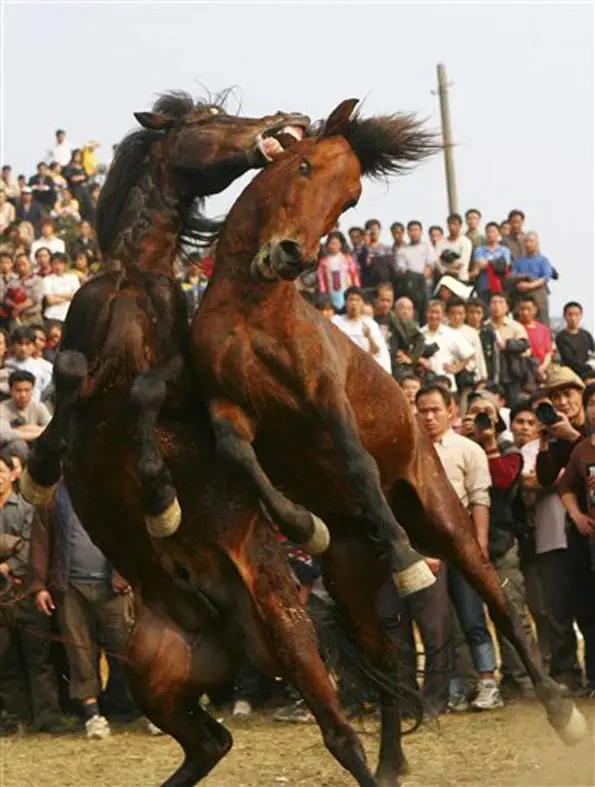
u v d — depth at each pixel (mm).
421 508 11242
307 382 9562
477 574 11359
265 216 9625
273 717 15461
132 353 9570
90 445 9664
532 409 16562
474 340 22219
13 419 18016
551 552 15578
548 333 23938
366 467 9516
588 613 15562
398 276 26156
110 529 9914
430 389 15094
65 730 15469
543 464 15352
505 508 15391
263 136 10008
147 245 9969
